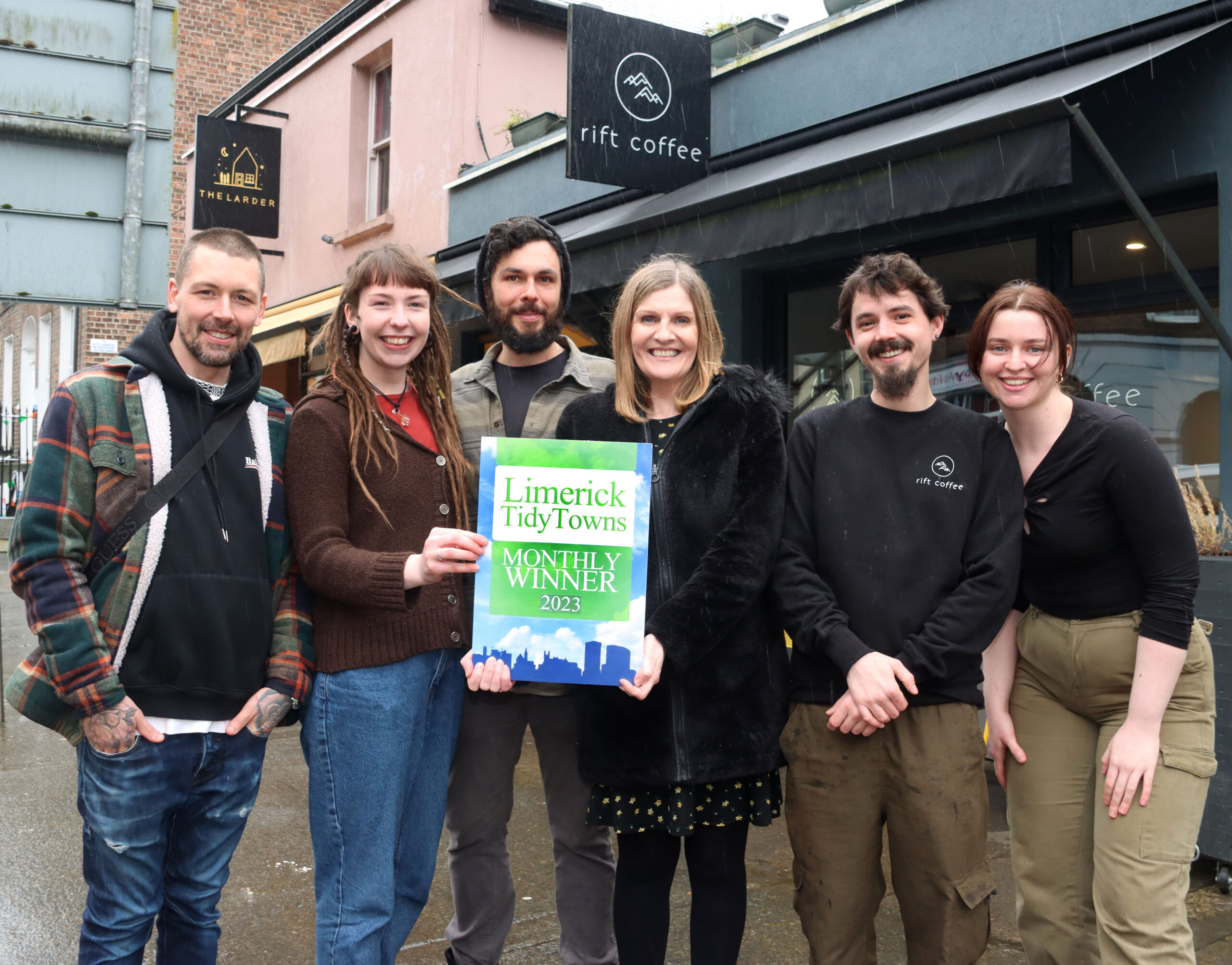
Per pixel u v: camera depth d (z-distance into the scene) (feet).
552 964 9.63
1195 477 14.73
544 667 7.08
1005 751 7.90
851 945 7.55
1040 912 7.51
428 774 7.76
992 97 15.03
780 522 7.36
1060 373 7.27
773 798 7.44
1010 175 12.22
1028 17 15.23
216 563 6.96
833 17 18.42
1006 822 13.33
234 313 7.02
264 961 9.68
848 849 7.45
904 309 7.36
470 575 8.14
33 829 13.19
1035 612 7.73
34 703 6.74
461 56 28.86
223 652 6.93
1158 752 6.89
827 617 7.23
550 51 30.63
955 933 7.18
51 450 6.68
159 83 29.89
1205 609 11.00
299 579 7.56
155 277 30.01
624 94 18.78
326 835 7.36
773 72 19.27
